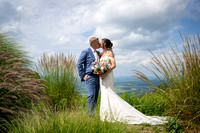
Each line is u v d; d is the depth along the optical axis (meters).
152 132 2.68
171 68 3.17
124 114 3.21
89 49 3.58
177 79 3.14
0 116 2.69
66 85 4.99
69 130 2.01
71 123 2.15
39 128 2.10
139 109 3.91
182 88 3.01
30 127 2.20
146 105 3.88
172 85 3.16
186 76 3.05
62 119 2.29
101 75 3.40
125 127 2.38
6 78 2.71
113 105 3.31
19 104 3.08
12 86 2.58
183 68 3.07
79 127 2.08
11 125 2.50
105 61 3.33
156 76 3.29
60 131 1.99
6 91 2.98
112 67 3.37
